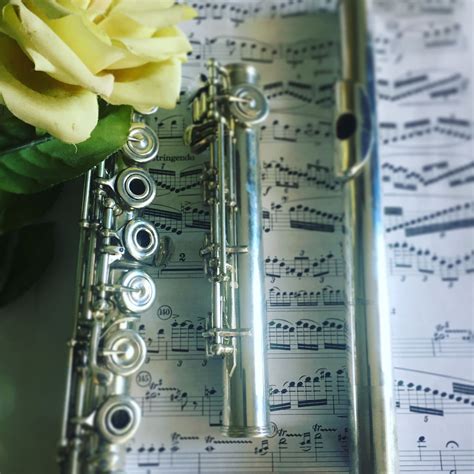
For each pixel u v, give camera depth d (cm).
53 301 26
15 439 24
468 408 29
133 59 23
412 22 37
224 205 27
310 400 27
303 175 32
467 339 30
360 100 31
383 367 27
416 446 28
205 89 29
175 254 27
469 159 34
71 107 21
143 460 25
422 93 36
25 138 23
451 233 33
